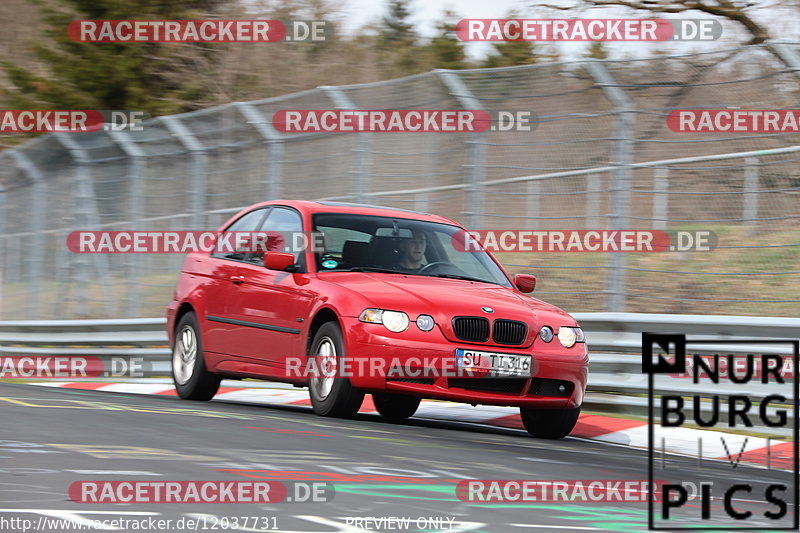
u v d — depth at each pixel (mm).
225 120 51000
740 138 38812
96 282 58281
